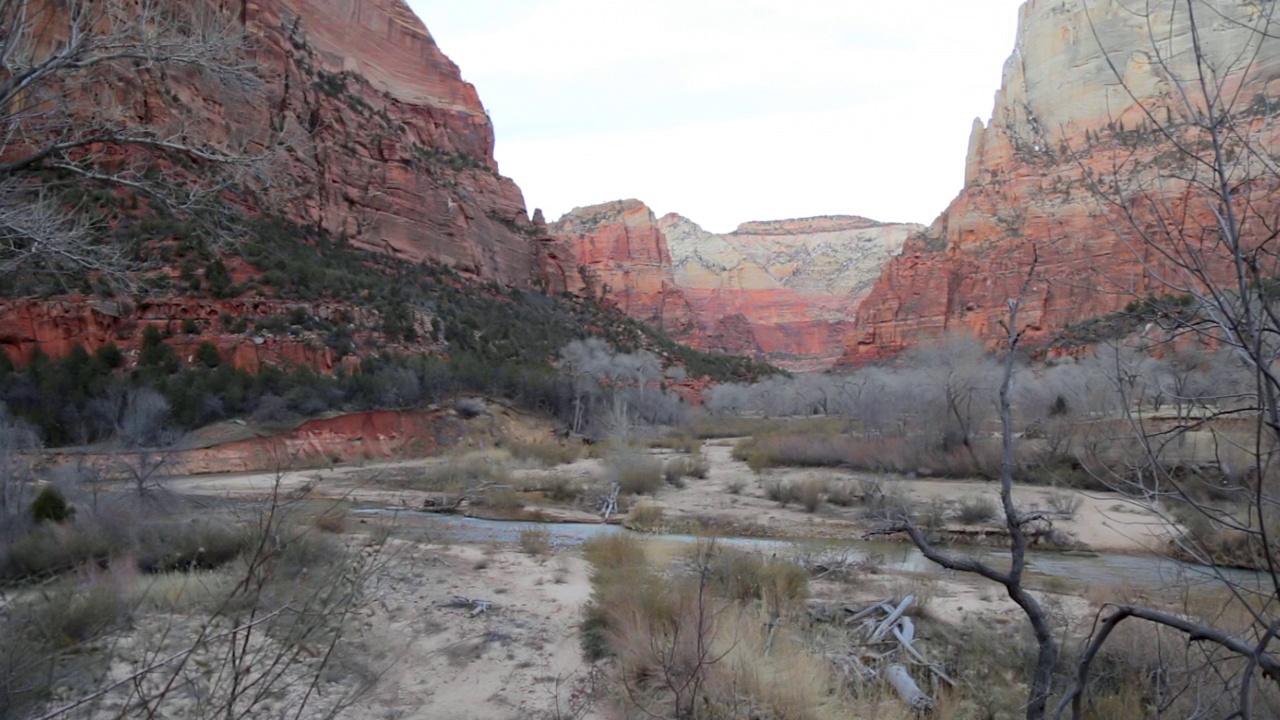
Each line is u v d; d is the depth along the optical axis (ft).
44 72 15.02
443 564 38.01
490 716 19.83
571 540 53.26
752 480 89.61
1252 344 6.86
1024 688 22.50
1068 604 32.37
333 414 117.08
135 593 21.99
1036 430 68.95
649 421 187.11
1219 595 19.92
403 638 25.18
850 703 20.95
